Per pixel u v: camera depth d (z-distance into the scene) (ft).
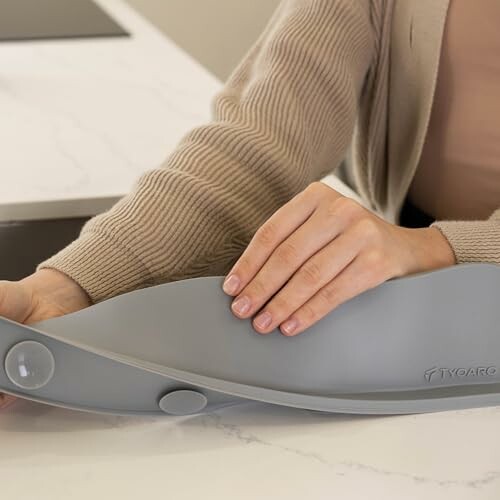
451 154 3.88
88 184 4.34
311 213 2.67
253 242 2.61
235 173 3.14
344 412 2.67
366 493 2.40
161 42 6.53
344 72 3.59
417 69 3.83
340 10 3.68
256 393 2.57
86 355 2.45
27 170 4.43
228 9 8.74
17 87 5.49
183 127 5.08
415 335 2.72
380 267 2.64
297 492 2.40
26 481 2.37
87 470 2.43
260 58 3.64
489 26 3.61
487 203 3.86
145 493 2.36
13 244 4.30
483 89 3.72
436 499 2.39
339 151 3.67
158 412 2.60
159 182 3.02
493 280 2.73
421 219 4.17
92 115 5.16
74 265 2.84
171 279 2.95
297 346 2.62
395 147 4.10
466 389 2.79
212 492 2.38
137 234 2.90
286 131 3.34
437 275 2.69
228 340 2.57
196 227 2.99
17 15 6.72
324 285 2.59
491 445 2.63
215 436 2.61
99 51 6.24
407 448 2.60
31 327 2.44
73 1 7.15
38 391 2.45
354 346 2.67
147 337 2.52
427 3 3.73
